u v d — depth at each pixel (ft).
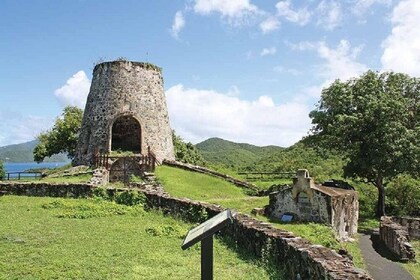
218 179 94.43
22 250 34.86
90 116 106.83
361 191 107.86
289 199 66.85
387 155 87.76
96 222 48.06
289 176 122.31
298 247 27.25
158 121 108.37
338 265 23.12
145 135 104.17
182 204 53.01
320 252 25.85
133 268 30.76
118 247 36.78
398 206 98.27
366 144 91.35
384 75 101.76
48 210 54.70
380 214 94.07
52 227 44.32
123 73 106.11
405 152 87.86
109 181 90.27
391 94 95.35
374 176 94.84
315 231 56.65
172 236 41.65
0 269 29.50
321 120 101.40
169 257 34.06
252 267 31.14
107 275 29.07
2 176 101.71
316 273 23.86
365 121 90.27
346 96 96.58
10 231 41.65
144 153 102.12
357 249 61.67
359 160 90.43
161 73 114.52
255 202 77.87
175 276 29.22
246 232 36.32
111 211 54.44
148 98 107.55
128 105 104.37
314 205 64.39
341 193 69.92
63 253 34.22
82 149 106.63
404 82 102.78
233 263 32.68
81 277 28.58
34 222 46.68
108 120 103.60
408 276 48.11
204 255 19.95
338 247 52.75
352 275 21.52
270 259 31.09
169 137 113.91
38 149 149.07
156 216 53.83
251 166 163.84
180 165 100.83
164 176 88.53
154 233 42.52
